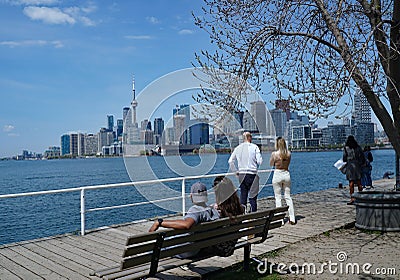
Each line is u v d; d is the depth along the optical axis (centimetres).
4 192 2686
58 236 779
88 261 618
